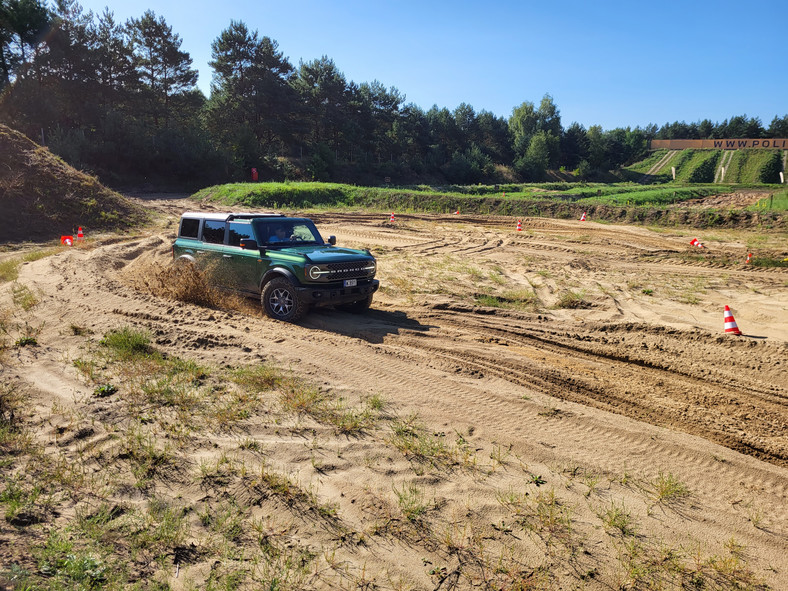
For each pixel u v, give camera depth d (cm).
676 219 2802
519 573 320
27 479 390
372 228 2620
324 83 7219
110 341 695
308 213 3116
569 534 355
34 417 496
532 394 607
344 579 310
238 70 6369
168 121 6006
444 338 839
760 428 550
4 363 624
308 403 543
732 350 802
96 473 405
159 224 2572
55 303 894
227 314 881
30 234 2041
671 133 16700
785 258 1780
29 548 309
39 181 2325
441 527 359
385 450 457
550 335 877
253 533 348
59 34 4972
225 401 543
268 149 6738
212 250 998
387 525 359
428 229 2595
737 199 5041
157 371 612
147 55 5753
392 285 1260
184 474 411
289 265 872
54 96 4988
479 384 630
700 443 501
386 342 809
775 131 15588
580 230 2573
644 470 443
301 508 374
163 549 326
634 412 582
